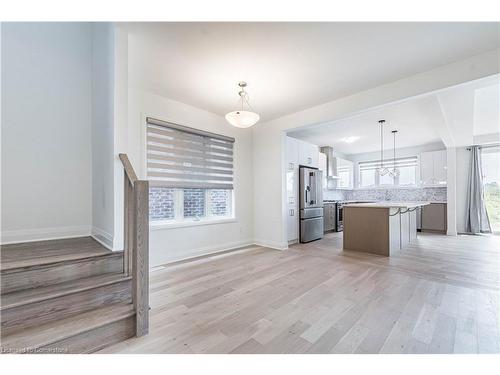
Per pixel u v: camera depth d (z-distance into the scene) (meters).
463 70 2.47
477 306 2.09
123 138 2.03
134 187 1.64
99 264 1.91
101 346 1.52
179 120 3.59
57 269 1.74
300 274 2.94
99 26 2.54
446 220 6.02
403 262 3.45
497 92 3.20
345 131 5.37
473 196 5.77
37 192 2.51
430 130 5.28
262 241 4.64
